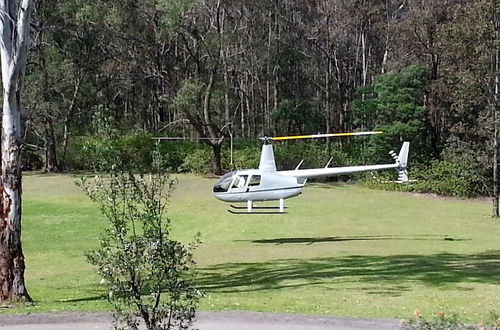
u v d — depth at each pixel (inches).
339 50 1883.6
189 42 1633.9
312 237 861.2
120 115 1993.1
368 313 405.7
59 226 919.0
